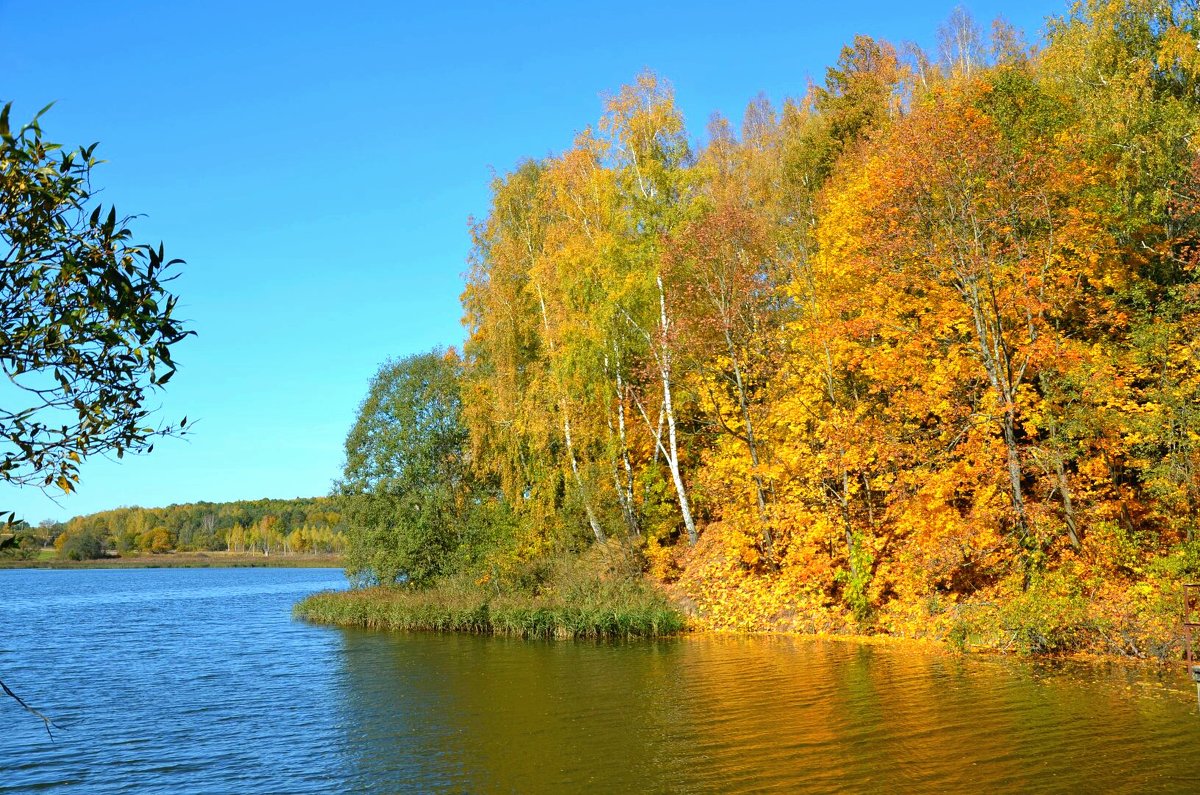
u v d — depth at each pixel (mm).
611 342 35000
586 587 33750
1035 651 21234
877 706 16469
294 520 191375
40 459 5504
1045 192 24047
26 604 67500
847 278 28062
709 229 30797
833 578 28188
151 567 162000
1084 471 22766
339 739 16812
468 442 44688
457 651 29109
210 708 20812
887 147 27141
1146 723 14094
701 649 25969
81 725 19219
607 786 12609
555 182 37062
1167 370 22203
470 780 13414
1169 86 28266
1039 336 23984
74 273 5391
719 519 36719
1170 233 26609
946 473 23922
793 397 29969
